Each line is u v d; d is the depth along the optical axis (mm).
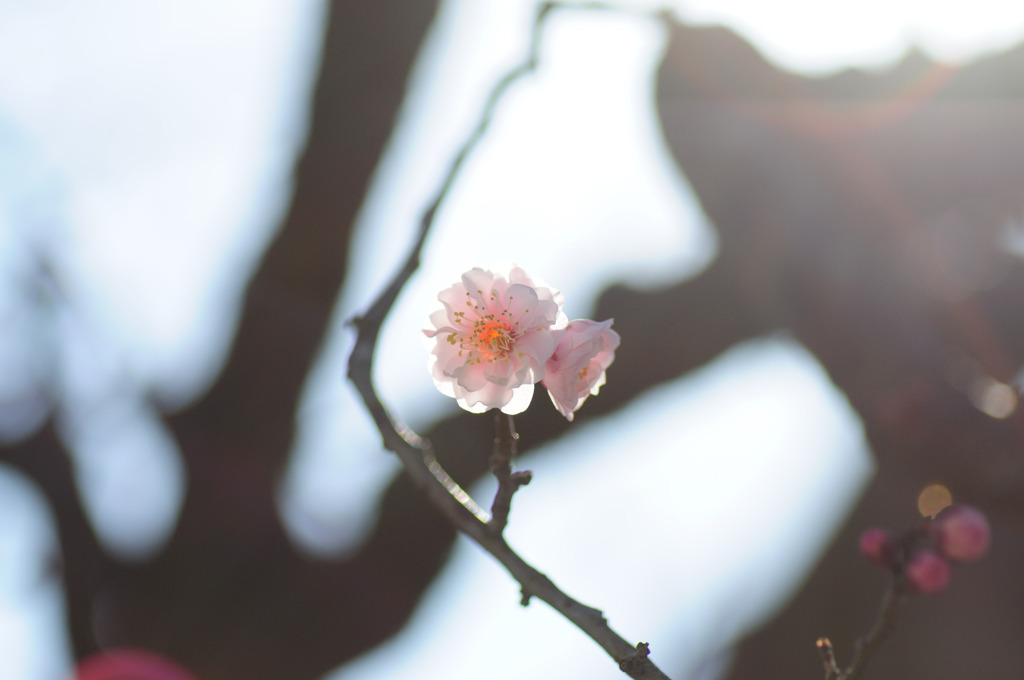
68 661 1162
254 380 1244
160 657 1123
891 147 1191
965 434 1008
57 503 1205
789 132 1217
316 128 1285
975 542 806
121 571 1182
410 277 842
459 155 853
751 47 1230
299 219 1265
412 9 1275
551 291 824
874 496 1400
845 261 1170
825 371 1161
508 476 804
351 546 1228
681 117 1260
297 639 1140
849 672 810
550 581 797
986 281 1147
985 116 1175
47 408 1254
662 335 1294
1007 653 1190
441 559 1212
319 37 1294
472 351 818
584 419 1273
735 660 1456
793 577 1547
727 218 1252
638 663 784
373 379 829
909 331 1124
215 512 1181
